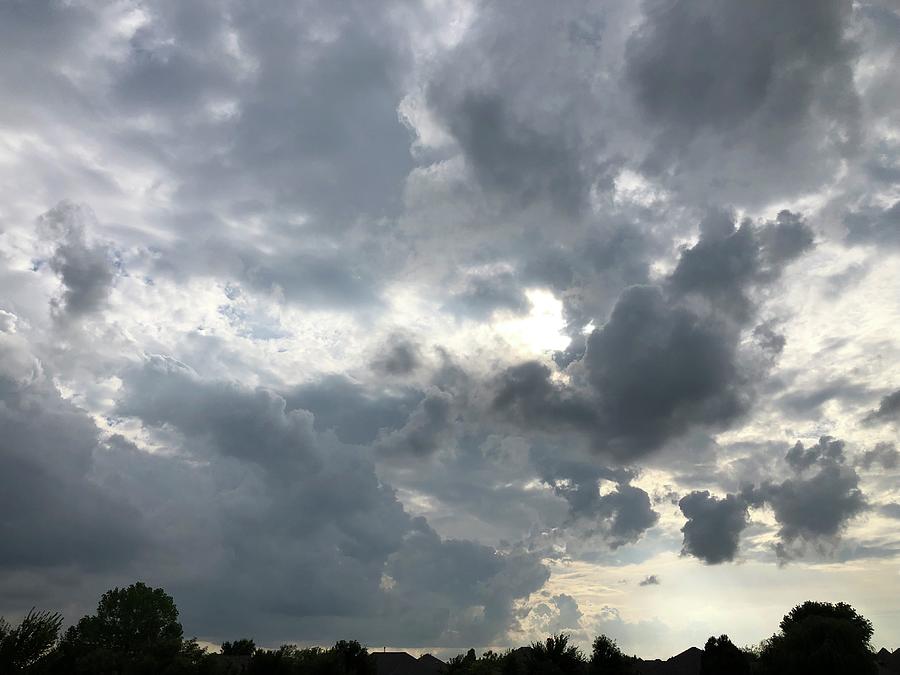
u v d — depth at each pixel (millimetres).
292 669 68625
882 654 91250
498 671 72062
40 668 42938
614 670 69375
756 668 69062
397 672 105938
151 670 68750
